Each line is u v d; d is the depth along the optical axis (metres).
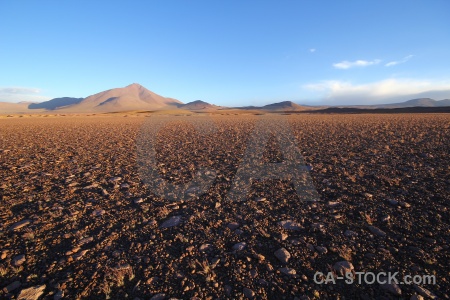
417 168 9.06
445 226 4.86
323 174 8.73
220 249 4.30
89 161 11.65
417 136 17.69
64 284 3.49
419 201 6.07
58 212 5.81
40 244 4.53
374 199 6.30
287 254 4.08
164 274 3.70
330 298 3.20
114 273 3.69
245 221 5.34
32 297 3.26
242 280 3.54
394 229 4.81
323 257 4.02
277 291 3.33
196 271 3.76
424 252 4.04
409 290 3.28
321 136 19.55
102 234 4.88
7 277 3.67
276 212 5.76
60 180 8.55
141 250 4.32
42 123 43.19
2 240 4.67
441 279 3.47
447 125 26.17
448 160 10.19
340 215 5.47
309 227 4.98
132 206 6.30
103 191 7.22
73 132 26.27
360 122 34.72
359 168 9.35
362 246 4.28
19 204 6.39
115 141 18.80
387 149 13.03
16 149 15.01
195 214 5.75
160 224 5.30
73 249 4.34
